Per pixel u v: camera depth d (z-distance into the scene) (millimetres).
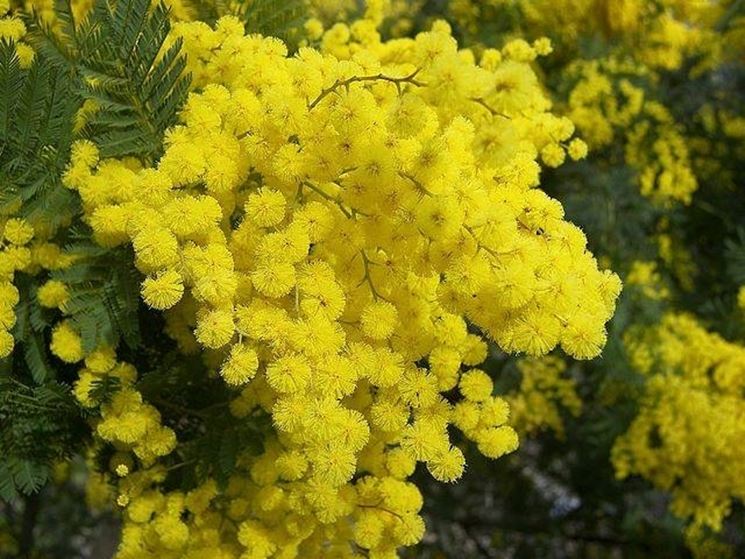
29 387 193
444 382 179
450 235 151
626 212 395
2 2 198
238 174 170
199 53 195
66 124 181
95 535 498
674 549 469
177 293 159
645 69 421
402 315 173
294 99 163
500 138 153
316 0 294
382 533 197
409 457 195
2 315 177
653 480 369
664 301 399
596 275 168
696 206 454
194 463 206
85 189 175
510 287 152
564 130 210
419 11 380
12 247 182
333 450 158
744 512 424
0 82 177
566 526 552
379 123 155
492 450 183
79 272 185
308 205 164
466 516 551
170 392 206
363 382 184
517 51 232
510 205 166
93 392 188
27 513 489
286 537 200
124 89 184
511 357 387
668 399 356
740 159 464
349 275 170
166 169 167
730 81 530
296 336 159
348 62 170
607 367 365
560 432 420
